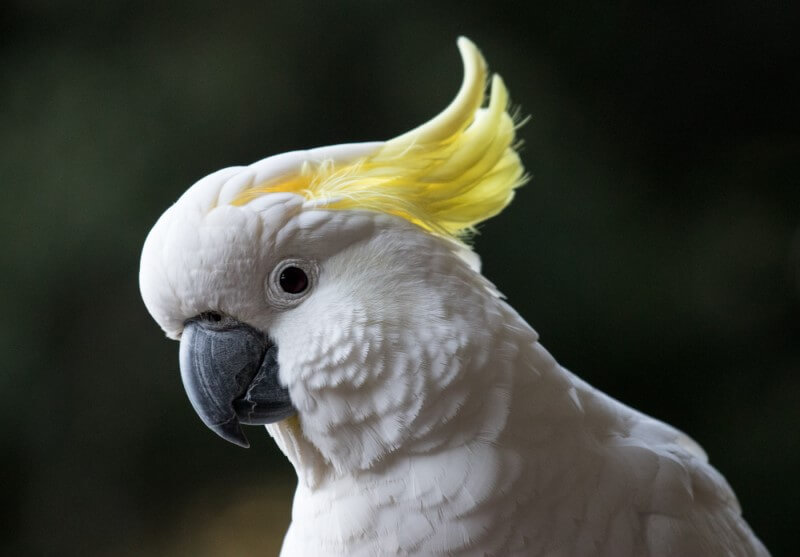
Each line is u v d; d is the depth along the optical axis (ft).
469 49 14.88
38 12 33.68
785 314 33.22
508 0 33.83
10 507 32.91
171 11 33.30
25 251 31.76
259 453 33.73
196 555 33.65
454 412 13.25
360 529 13.73
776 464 32.78
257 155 32.58
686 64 34.58
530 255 32.53
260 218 13.42
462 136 14.75
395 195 14.19
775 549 32.45
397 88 32.81
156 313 14.37
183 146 32.24
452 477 13.29
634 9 34.19
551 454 13.53
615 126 34.14
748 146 34.73
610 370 33.04
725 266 33.40
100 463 33.04
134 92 32.53
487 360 13.35
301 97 32.76
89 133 32.22
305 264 13.52
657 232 33.45
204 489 33.81
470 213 14.96
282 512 33.65
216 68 32.55
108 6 33.47
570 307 32.60
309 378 13.51
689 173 34.32
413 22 33.30
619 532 13.58
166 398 32.91
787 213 33.81
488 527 13.26
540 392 13.67
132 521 33.53
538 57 33.99
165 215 14.03
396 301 13.33
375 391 13.33
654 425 15.78
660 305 33.09
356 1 33.09
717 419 33.27
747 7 34.45
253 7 33.22
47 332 32.07
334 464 14.06
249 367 13.96
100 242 31.91
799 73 34.58
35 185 31.94
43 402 32.37
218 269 13.47
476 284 13.96
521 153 32.94
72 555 33.24
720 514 15.34
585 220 32.86
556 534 13.35
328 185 13.99
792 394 33.04
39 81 32.94
